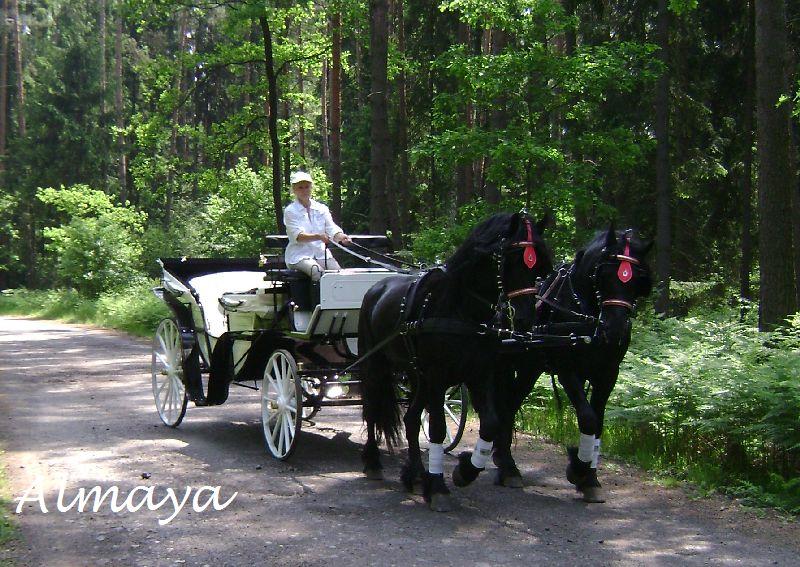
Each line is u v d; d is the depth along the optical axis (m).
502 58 14.12
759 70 11.12
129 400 12.61
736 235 24.06
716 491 7.74
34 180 48.88
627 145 14.54
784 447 7.82
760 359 9.29
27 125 52.06
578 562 5.81
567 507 7.23
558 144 14.41
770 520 6.89
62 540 6.18
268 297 9.19
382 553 5.93
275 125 23.42
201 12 24.08
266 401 9.15
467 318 7.02
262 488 7.69
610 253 7.14
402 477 7.65
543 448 9.59
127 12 23.55
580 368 7.59
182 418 10.59
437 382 7.16
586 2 21.70
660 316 12.93
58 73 49.59
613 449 9.24
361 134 35.34
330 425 10.85
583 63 14.12
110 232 35.78
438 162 14.61
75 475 8.00
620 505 7.33
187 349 10.06
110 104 50.56
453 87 28.61
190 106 49.09
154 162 27.61
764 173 11.06
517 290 6.55
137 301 28.31
